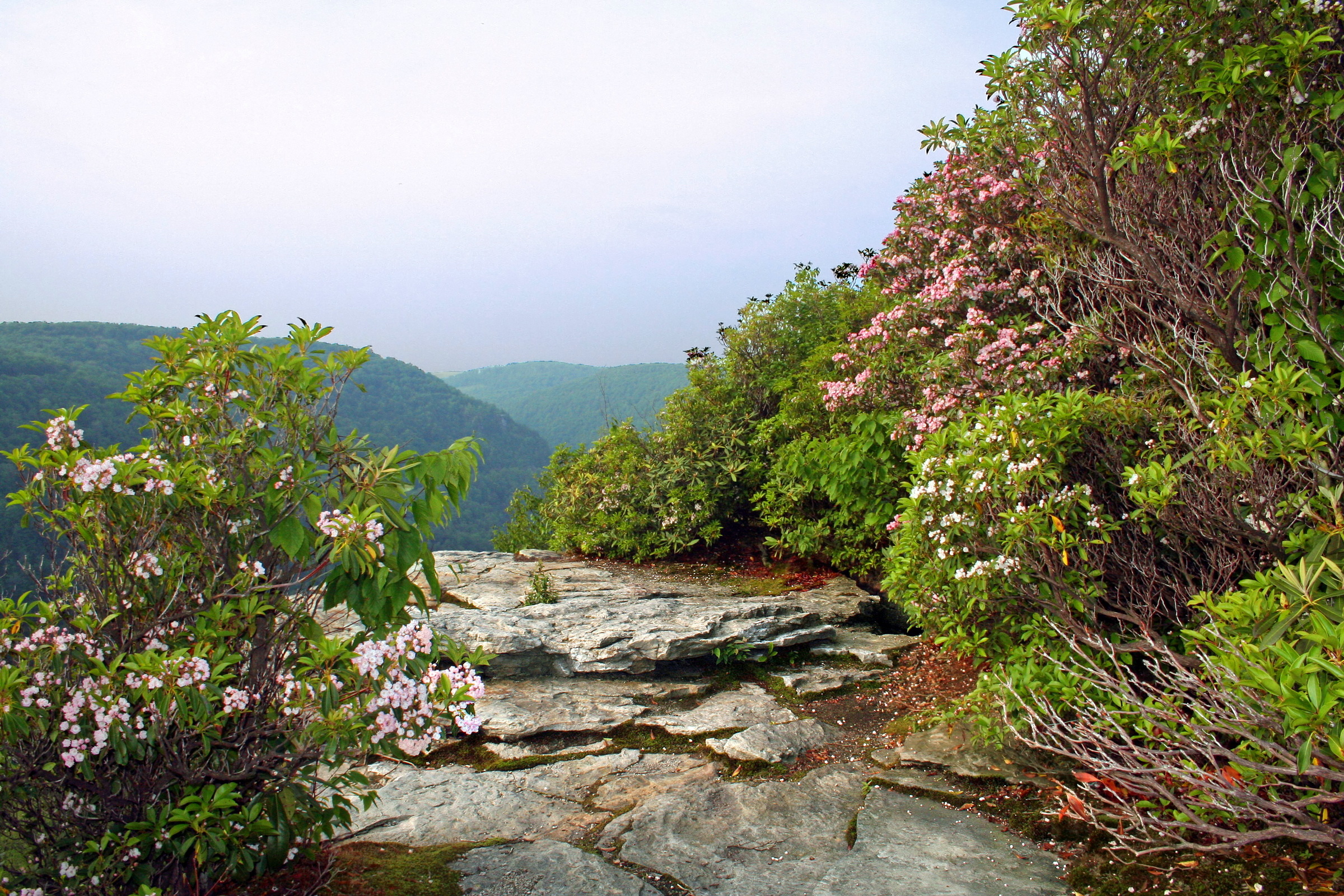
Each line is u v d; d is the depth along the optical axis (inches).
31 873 104.0
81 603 112.0
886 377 312.3
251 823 113.7
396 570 123.6
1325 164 164.4
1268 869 120.5
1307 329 167.5
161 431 122.7
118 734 101.3
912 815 157.5
